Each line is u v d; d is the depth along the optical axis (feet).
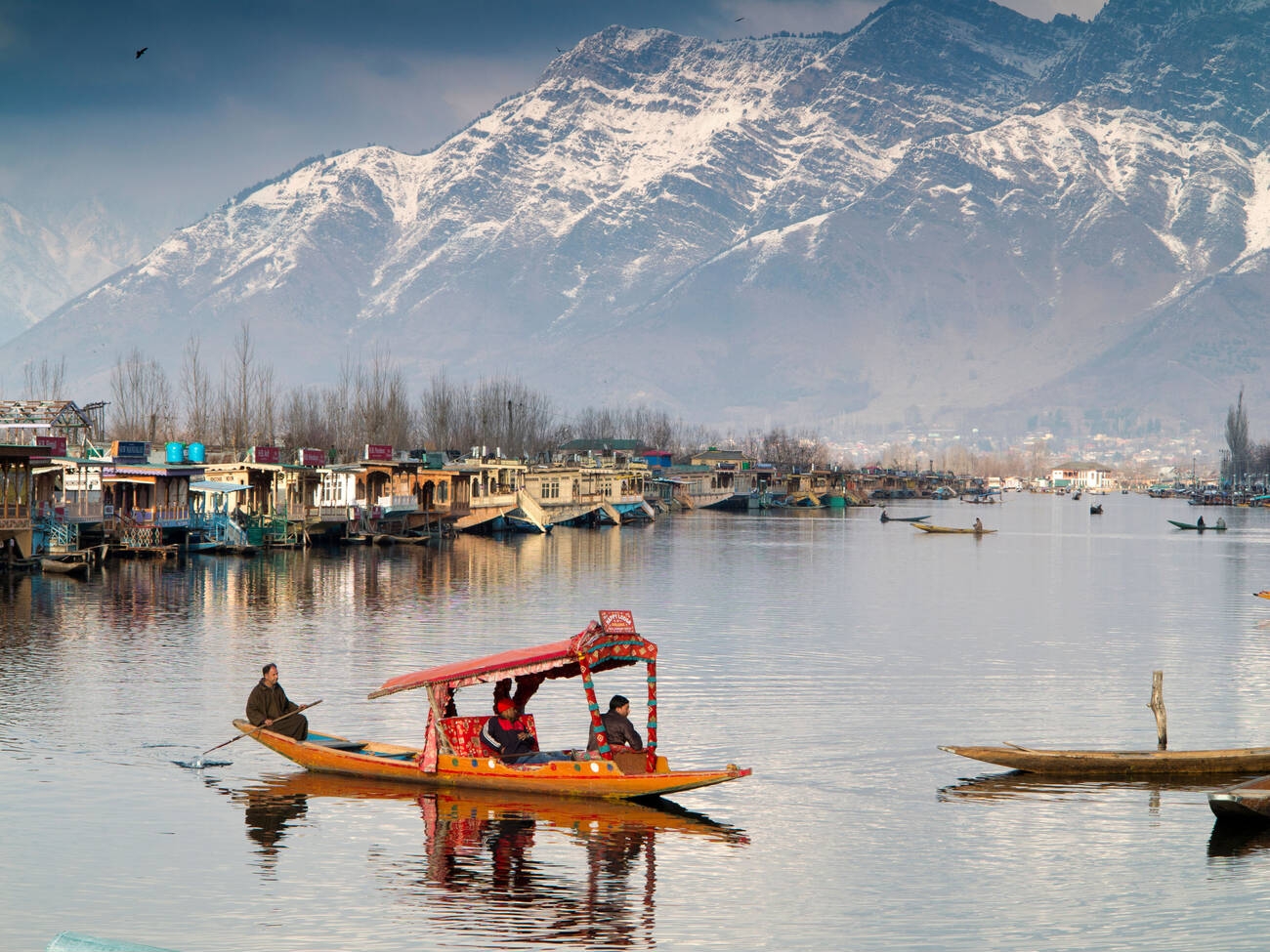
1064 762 107.96
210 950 70.28
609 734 99.25
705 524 590.55
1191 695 147.54
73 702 131.13
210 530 326.65
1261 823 94.12
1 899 77.30
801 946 72.13
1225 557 415.64
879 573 325.62
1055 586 296.92
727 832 92.22
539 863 85.10
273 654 164.76
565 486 536.42
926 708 138.00
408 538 388.16
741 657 172.96
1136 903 79.15
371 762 102.63
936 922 75.92
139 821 92.48
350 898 78.18
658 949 71.41
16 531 254.06
